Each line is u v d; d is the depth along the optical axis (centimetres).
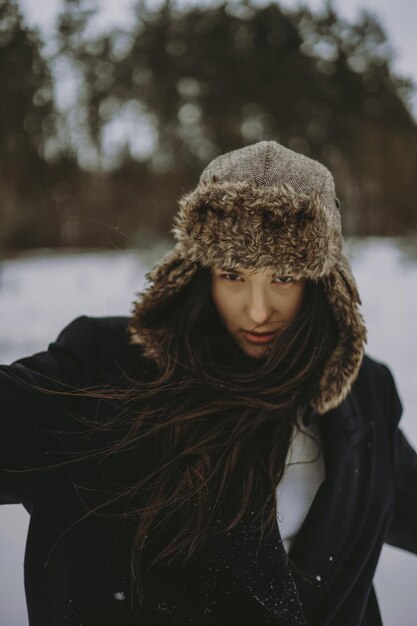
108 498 94
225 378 101
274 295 99
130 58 2228
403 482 117
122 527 93
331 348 107
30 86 1934
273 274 96
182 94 2233
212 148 2236
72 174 2155
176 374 102
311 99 2212
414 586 231
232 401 97
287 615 94
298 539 104
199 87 2217
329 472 107
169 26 2206
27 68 1867
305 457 109
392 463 116
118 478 96
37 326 723
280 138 2191
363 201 2300
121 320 113
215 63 2162
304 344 103
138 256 1204
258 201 94
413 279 1038
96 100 2216
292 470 108
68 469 95
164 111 2212
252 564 94
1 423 91
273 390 100
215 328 107
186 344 103
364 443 113
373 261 1264
